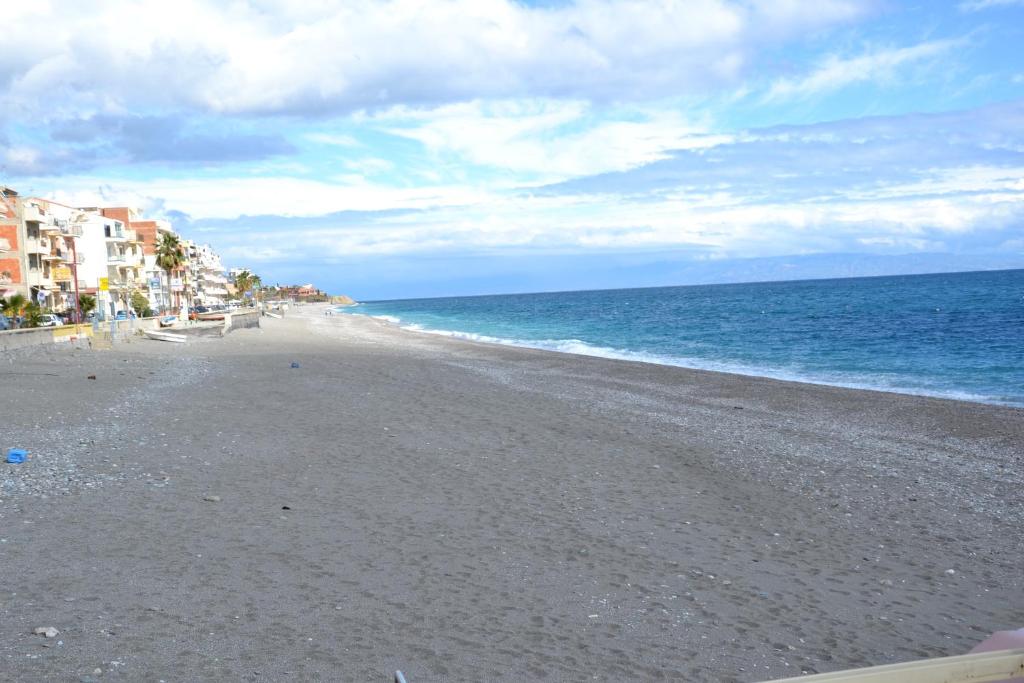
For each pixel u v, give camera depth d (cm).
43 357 3803
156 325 6594
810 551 952
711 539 986
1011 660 194
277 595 750
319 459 1405
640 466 1408
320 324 10281
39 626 646
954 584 851
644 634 690
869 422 2030
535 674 600
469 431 1731
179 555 861
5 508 1038
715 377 3178
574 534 989
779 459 1512
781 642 682
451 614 720
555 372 3406
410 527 998
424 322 10994
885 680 186
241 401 2186
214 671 574
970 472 1429
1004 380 3047
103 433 1648
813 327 6494
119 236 8994
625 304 15288
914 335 5247
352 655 618
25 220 6669
